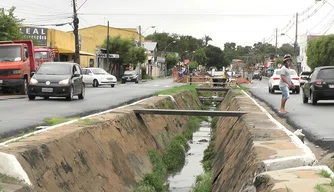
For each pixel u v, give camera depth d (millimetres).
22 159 6316
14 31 39344
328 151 9172
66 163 7590
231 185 8344
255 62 139500
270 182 5477
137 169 11164
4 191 5172
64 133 8477
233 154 10484
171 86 43125
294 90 33031
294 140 8648
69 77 20969
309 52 67438
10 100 20594
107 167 9297
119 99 22609
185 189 11312
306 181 5344
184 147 16703
